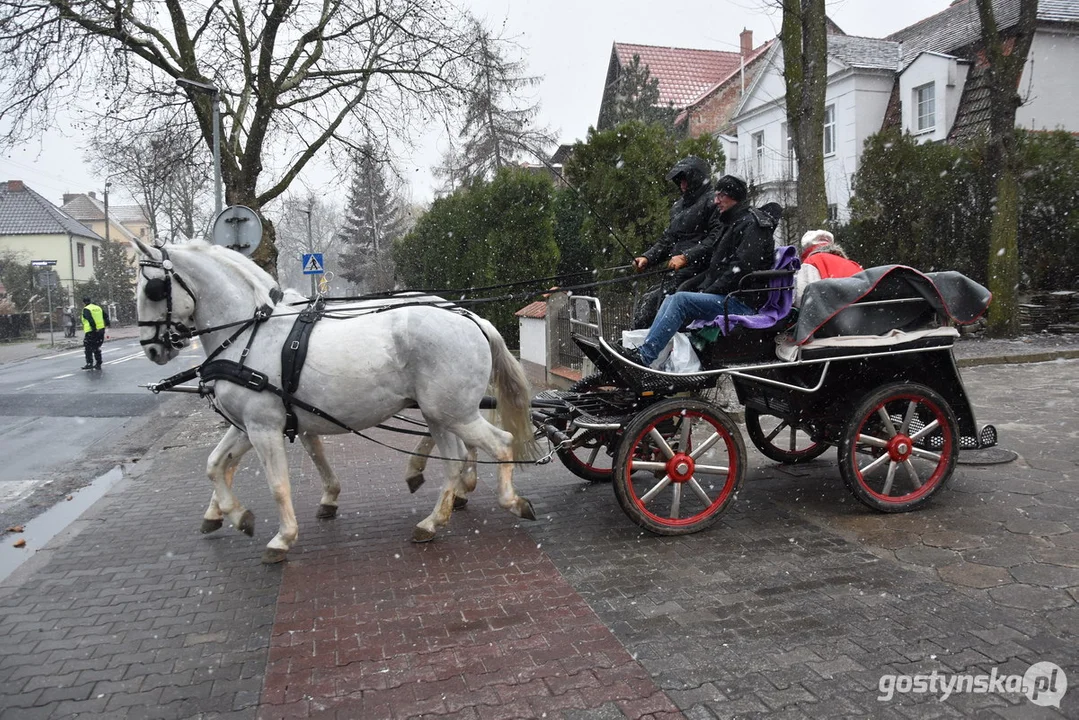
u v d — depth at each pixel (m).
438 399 5.13
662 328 5.41
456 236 22.84
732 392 10.20
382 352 5.06
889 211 16.77
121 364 20.97
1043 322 16.34
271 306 5.28
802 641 3.75
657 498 6.36
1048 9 20.08
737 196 5.68
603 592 4.46
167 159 14.87
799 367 5.72
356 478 7.51
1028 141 16.61
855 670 3.46
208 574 5.01
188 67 12.81
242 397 5.06
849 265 5.81
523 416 5.47
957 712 3.11
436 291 5.70
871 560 4.74
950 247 16.88
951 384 5.83
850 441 5.47
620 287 12.34
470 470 6.20
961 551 4.79
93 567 5.19
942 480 5.67
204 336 5.25
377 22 13.70
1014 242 15.45
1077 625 3.77
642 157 13.02
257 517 6.29
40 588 4.82
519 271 18.94
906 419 5.64
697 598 4.31
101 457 9.15
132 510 6.58
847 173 22.09
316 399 5.04
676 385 5.45
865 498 5.54
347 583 4.78
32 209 49.06
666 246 6.49
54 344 31.14
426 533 5.48
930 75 20.38
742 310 5.60
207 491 7.19
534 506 6.28
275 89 13.02
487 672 3.60
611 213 13.18
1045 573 4.38
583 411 5.77
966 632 3.76
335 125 14.30
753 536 5.30
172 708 3.41
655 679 3.47
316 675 3.64
